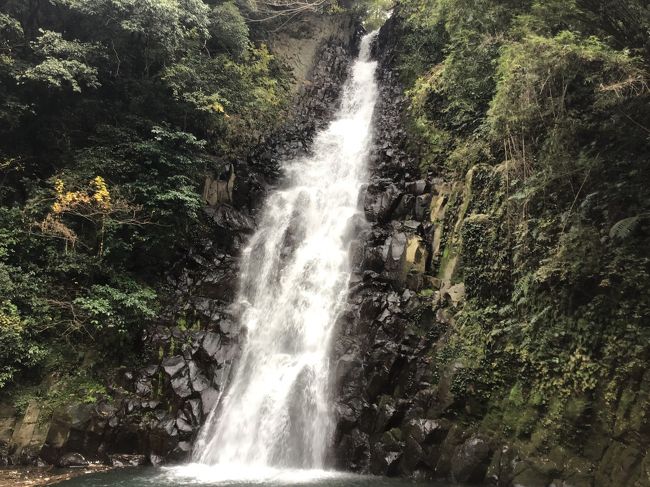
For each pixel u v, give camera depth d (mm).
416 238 14156
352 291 13633
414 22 21641
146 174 15055
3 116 14164
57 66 13906
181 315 14180
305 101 24859
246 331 14172
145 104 17047
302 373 12375
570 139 10648
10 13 15062
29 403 11461
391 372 11586
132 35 16219
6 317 11625
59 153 15711
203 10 17812
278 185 19953
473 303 11930
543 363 9820
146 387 12297
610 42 10164
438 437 10289
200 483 9461
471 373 10797
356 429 11047
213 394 12273
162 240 15047
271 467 11055
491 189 12891
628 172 9938
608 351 8844
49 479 9625
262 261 16562
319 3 27859
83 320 12984
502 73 12477
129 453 11281
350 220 16344
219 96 17609
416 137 18656
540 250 10703
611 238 9414
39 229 13672
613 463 8242
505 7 11664
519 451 9531
